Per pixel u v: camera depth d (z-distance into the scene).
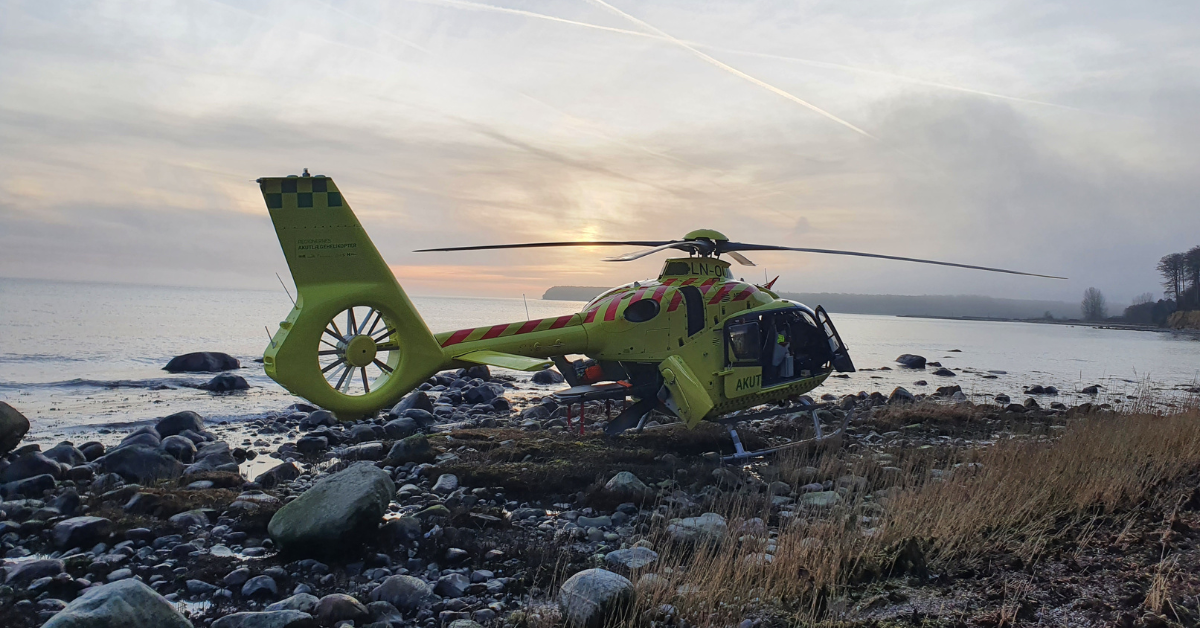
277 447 13.19
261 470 11.24
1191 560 6.21
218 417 16.67
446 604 5.80
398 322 9.51
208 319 70.81
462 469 10.01
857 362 38.78
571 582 5.48
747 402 11.67
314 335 8.89
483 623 5.50
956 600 5.60
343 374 9.30
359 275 9.20
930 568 6.27
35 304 91.06
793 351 12.33
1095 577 5.96
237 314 87.69
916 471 10.30
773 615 5.36
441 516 8.07
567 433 13.30
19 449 11.29
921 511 7.27
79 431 14.52
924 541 6.73
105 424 15.36
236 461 11.67
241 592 6.06
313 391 8.92
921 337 80.88
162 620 4.66
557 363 11.91
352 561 6.80
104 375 24.28
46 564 6.25
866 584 5.93
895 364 37.38
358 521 6.86
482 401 19.94
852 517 7.53
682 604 5.46
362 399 9.27
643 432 12.78
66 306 89.38
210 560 6.62
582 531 7.85
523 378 27.88
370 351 9.38
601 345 11.25
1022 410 18.00
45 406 17.64
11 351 31.08
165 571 6.48
